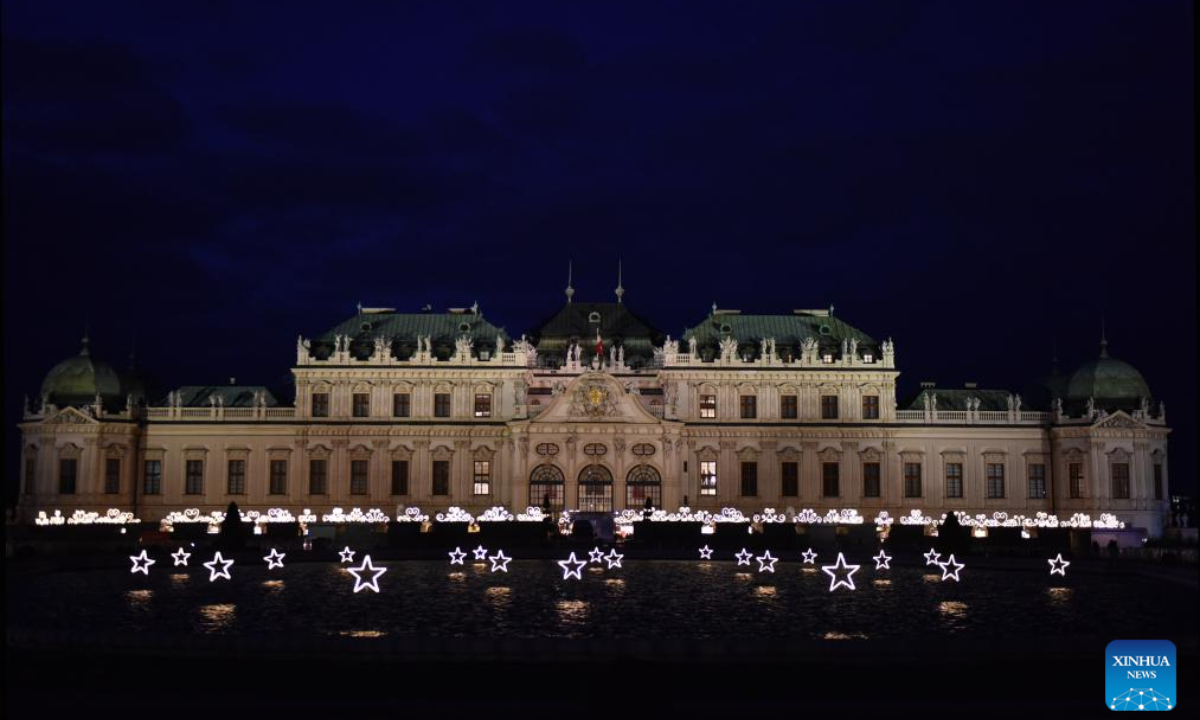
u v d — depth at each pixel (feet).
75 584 271.08
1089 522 455.22
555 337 547.90
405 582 275.39
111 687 135.74
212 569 289.74
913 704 126.82
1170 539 435.53
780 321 529.86
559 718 118.73
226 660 148.87
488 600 236.63
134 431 501.97
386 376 506.07
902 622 207.31
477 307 533.55
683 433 495.00
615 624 203.10
